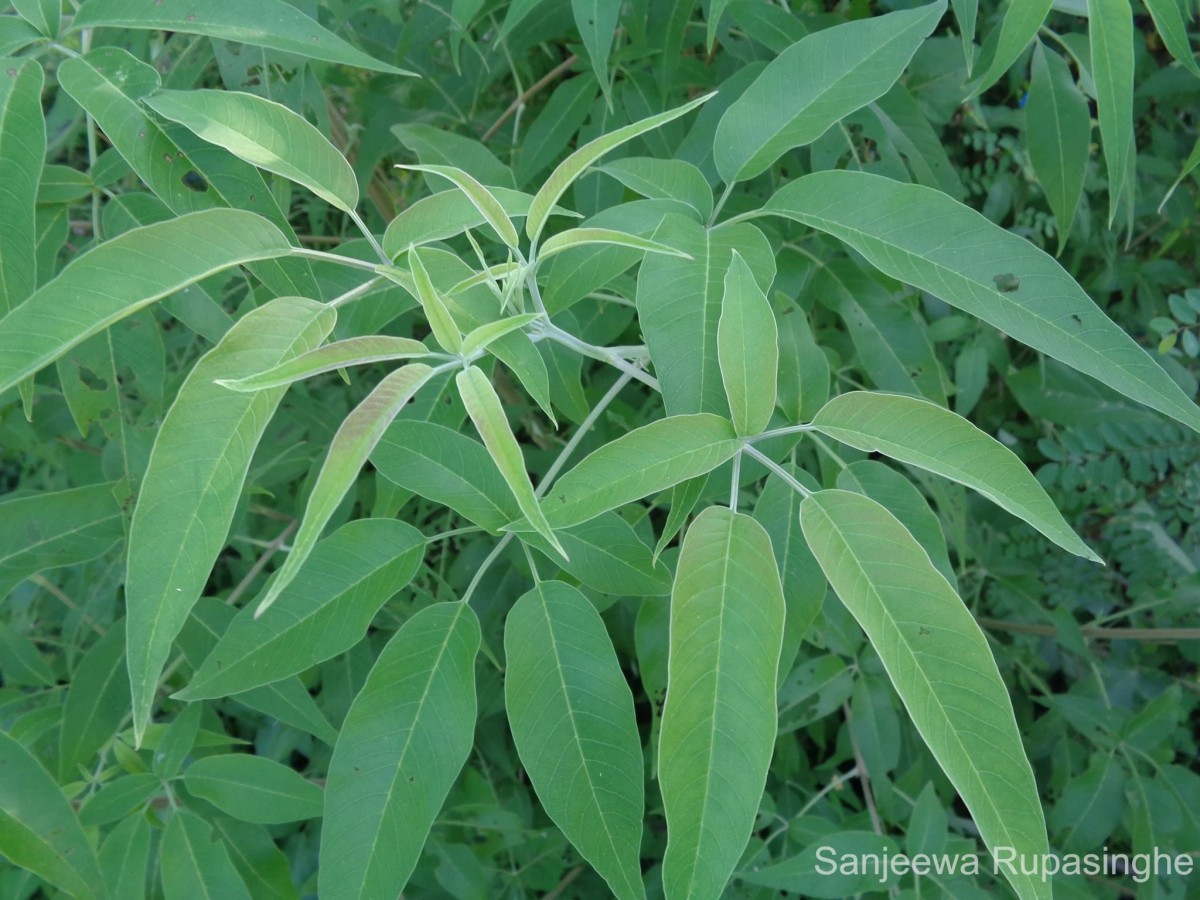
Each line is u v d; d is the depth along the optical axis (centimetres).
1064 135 37
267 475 48
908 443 22
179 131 25
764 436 22
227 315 30
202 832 31
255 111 24
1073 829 44
